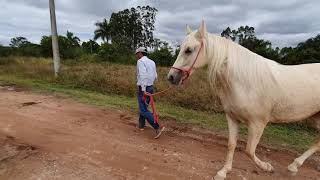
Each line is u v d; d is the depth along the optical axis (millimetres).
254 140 3559
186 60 3588
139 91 5211
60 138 5043
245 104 3367
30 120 6059
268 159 4414
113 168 3984
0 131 5309
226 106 3607
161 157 4395
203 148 4809
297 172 4016
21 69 14727
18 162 4055
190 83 9578
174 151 4637
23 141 4836
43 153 4367
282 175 3930
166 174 3859
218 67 3447
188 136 5391
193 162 4246
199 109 7578
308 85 3477
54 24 12125
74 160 4180
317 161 4414
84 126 5777
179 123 6180
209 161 4293
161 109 7398
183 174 3873
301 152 4738
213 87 3648
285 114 3561
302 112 3576
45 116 6410
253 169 4055
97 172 3852
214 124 6137
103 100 8289
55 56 12297
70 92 9344
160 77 11648
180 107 7762
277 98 3402
